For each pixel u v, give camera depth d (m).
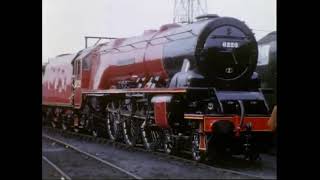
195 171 11.40
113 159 13.74
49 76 28.59
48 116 29.58
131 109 16.78
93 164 12.80
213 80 12.86
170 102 13.46
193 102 12.95
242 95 12.79
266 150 13.17
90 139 20.36
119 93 17.62
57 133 24.20
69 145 17.12
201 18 13.67
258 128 12.48
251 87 13.21
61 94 25.75
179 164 12.59
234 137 12.66
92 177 10.81
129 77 17.67
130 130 17.14
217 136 12.39
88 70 21.70
